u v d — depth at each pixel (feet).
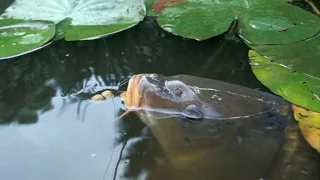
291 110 2.08
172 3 2.93
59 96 2.31
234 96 2.11
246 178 1.77
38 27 2.71
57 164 1.90
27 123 2.14
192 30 2.67
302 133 1.95
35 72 2.48
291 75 2.30
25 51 2.56
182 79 2.22
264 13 2.78
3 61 2.57
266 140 1.92
